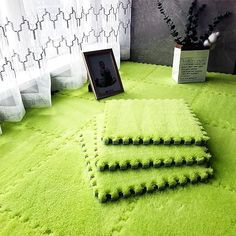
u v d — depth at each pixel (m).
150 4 1.81
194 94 1.42
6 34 1.00
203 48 1.50
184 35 1.79
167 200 0.72
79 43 1.41
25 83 1.18
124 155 0.84
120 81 1.43
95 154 0.87
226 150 0.93
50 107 1.26
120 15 1.84
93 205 0.70
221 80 1.63
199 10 1.66
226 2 1.58
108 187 0.74
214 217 0.66
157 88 1.51
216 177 0.80
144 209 0.69
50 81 1.31
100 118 1.13
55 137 1.01
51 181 0.79
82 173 0.82
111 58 1.42
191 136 0.90
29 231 0.63
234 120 1.14
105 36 1.64
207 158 0.84
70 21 1.31
